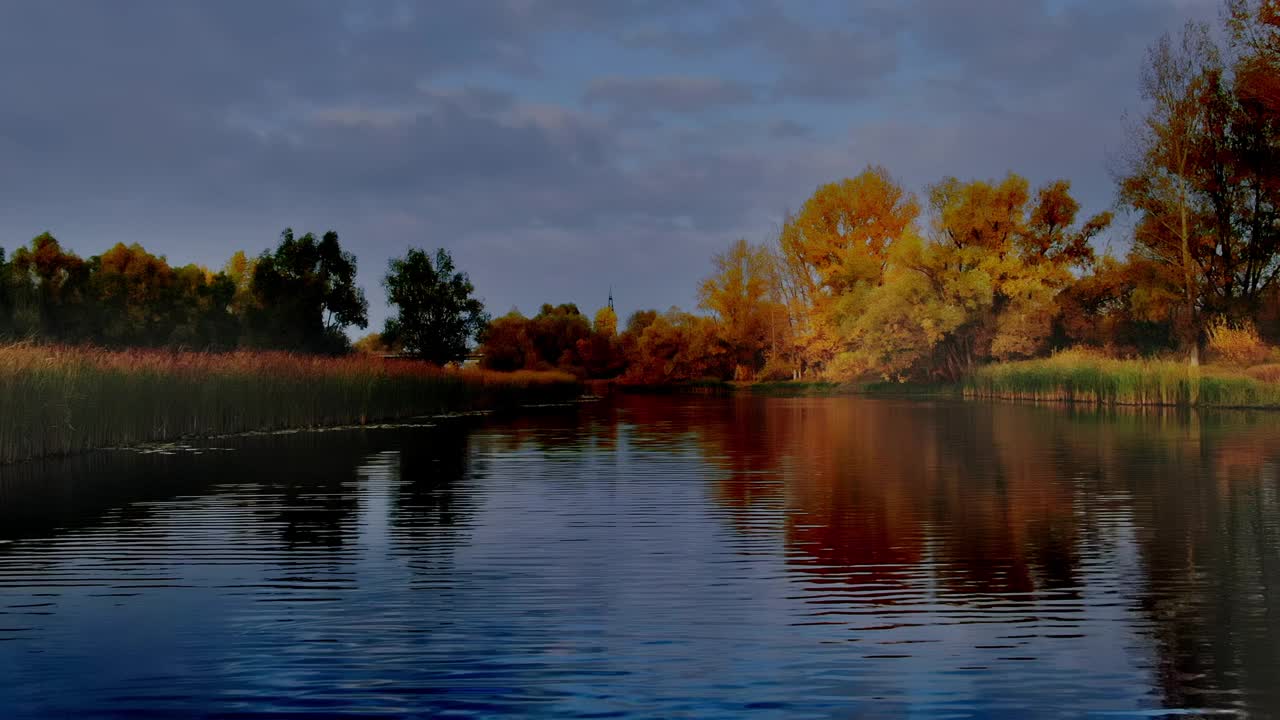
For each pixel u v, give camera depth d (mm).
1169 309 48719
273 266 44875
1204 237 46969
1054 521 11766
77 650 6785
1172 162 45469
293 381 29156
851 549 10164
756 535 10992
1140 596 8133
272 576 8953
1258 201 47344
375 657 6652
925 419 33156
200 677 6258
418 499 13906
